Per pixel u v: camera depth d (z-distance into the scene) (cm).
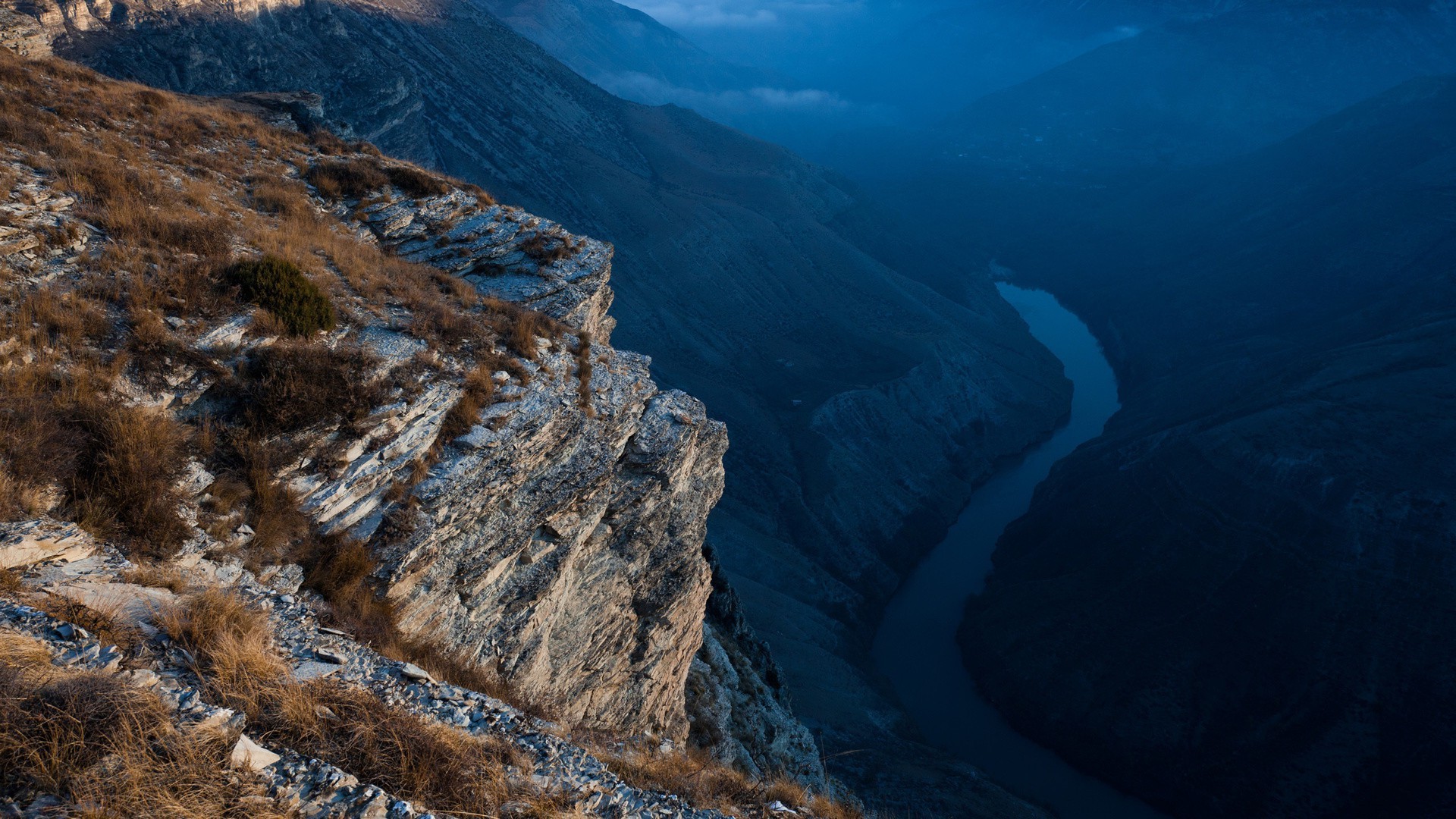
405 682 1023
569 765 995
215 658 806
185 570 1069
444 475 1634
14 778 552
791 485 18000
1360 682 12462
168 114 3028
